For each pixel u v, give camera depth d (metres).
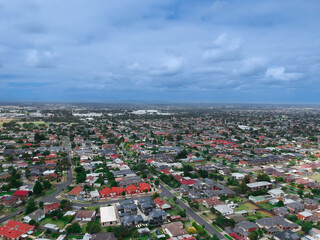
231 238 101.50
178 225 106.75
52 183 165.12
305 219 116.56
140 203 129.25
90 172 187.75
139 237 101.50
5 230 101.12
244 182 158.38
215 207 125.69
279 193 145.75
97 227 104.56
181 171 194.38
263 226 107.81
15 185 154.25
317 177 183.75
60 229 106.50
